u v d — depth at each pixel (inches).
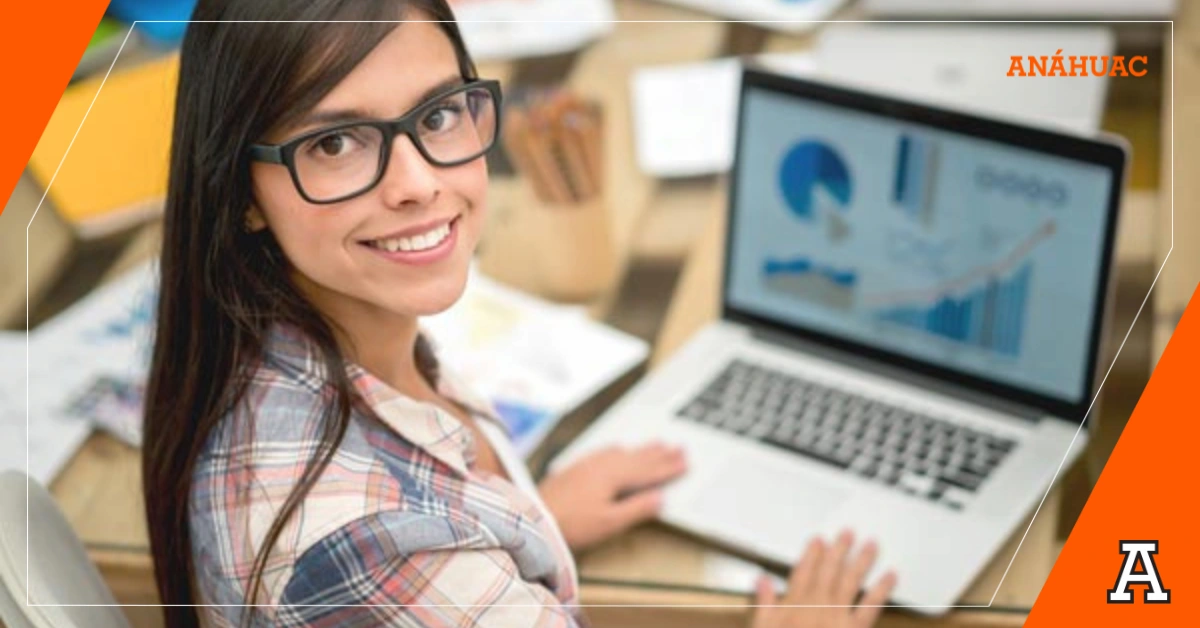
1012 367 66.4
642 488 63.8
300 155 41.0
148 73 85.2
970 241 65.4
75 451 64.3
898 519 62.0
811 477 64.1
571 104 80.0
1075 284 63.7
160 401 45.8
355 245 42.3
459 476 46.0
